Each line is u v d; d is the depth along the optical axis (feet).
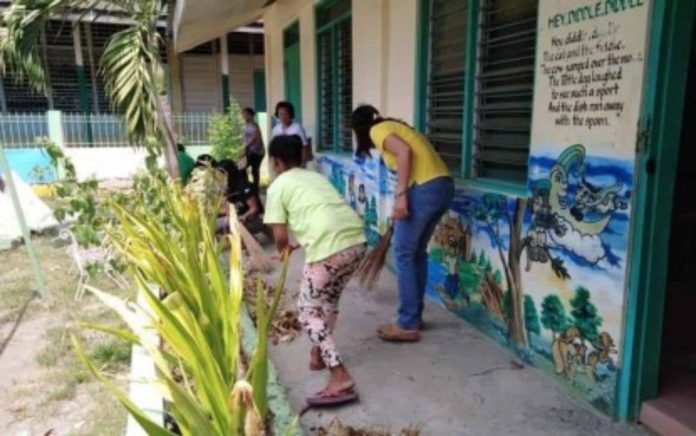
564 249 10.39
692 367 10.53
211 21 28.37
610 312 9.44
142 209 16.14
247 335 12.76
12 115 44.80
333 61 24.29
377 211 19.66
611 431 9.28
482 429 9.58
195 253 9.73
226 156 43.11
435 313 14.93
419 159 12.48
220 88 55.88
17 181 27.12
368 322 14.43
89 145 45.57
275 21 34.63
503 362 11.94
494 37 13.26
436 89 15.92
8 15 21.27
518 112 12.41
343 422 9.90
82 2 22.62
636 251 8.93
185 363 7.43
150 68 22.44
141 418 5.48
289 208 10.62
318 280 10.37
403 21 16.83
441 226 15.19
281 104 25.62
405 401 10.55
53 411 11.23
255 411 5.14
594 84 9.49
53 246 24.94
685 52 8.45
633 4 8.68
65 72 50.78
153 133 22.49
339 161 24.12
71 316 16.20
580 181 9.91
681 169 17.88
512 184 12.60
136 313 8.57
